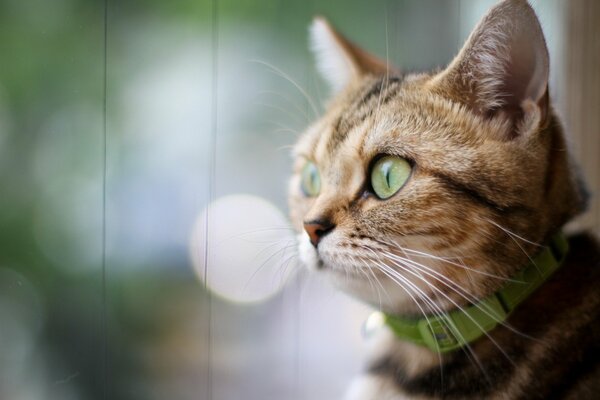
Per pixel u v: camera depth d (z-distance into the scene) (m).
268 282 0.59
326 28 0.62
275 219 0.61
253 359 0.63
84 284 0.57
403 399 0.54
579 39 0.65
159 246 0.61
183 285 0.61
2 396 0.55
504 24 0.51
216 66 0.62
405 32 0.68
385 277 0.52
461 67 0.52
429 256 0.51
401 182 0.52
